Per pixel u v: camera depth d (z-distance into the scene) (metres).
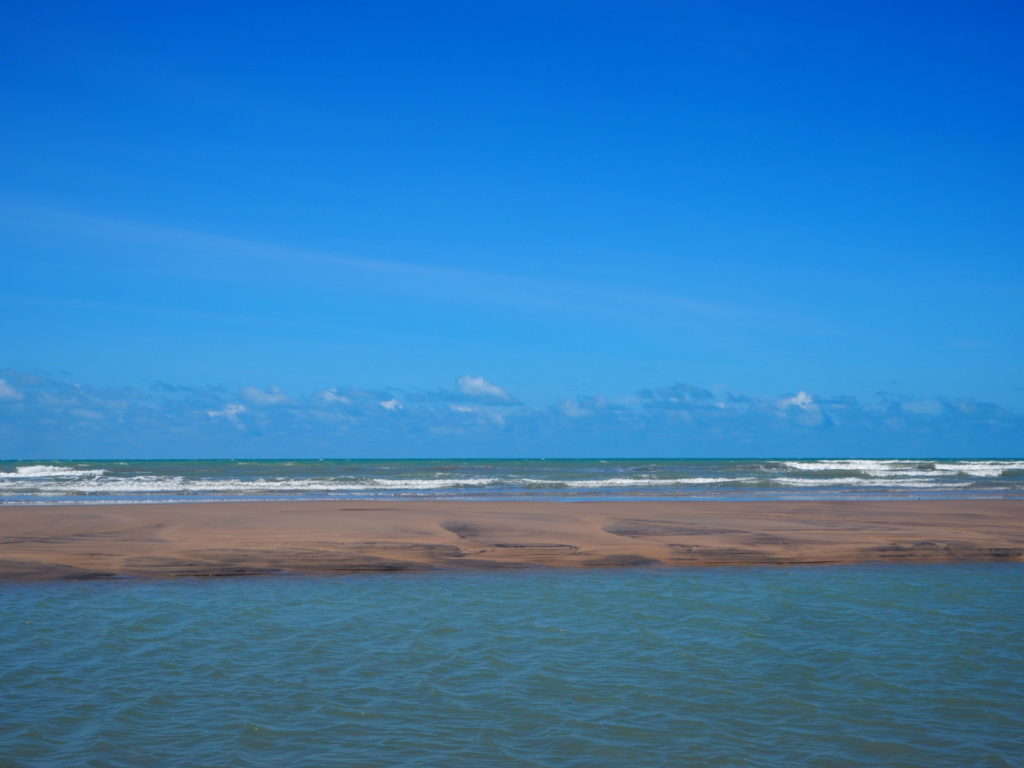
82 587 12.85
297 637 10.05
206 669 8.79
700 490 34.31
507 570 14.62
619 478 41.12
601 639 10.17
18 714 7.40
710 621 11.12
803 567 15.30
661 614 11.48
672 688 8.41
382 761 6.56
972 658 9.55
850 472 48.62
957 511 23.17
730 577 14.28
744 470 49.94
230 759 6.54
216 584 13.23
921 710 7.88
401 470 47.78
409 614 11.30
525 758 6.67
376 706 7.77
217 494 30.52
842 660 9.42
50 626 10.42
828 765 6.63
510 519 20.34
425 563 15.02
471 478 40.34
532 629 10.59
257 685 8.30
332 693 8.10
